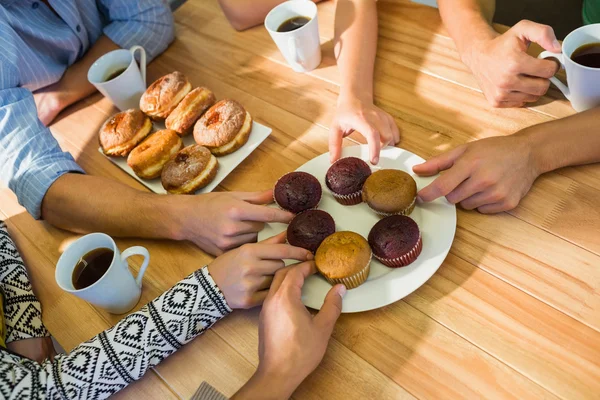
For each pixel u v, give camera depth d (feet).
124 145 3.21
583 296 2.18
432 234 2.44
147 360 2.37
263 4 3.71
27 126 3.18
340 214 2.66
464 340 2.19
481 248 2.40
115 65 3.51
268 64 3.53
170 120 3.20
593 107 2.55
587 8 3.92
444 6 3.14
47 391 2.26
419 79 3.07
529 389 2.04
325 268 2.36
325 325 2.26
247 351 2.39
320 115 3.13
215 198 2.72
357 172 2.62
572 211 2.38
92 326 2.64
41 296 2.81
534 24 2.64
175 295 2.45
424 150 2.77
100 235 2.53
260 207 2.62
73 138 3.55
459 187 2.45
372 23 3.28
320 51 3.38
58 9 3.64
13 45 3.45
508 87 2.68
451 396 2.09
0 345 2.42
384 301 2.31
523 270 2.29
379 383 2.18
